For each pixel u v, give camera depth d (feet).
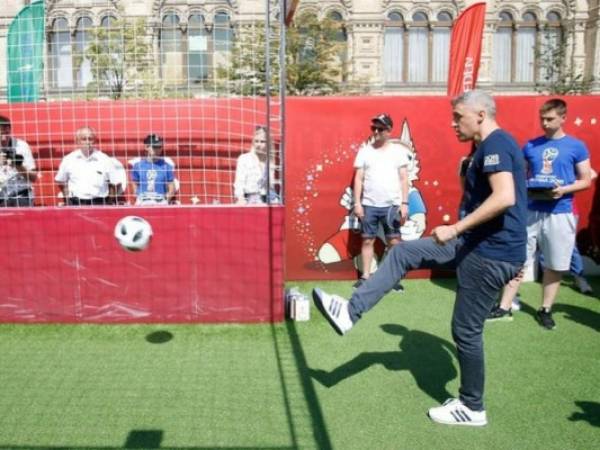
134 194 19.44
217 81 23.04
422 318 16.48
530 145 15.87
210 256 15.56
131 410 10.94
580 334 15.15
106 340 14.57
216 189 19.89
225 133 19.76
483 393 10.59
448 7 75.36
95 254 15.46
